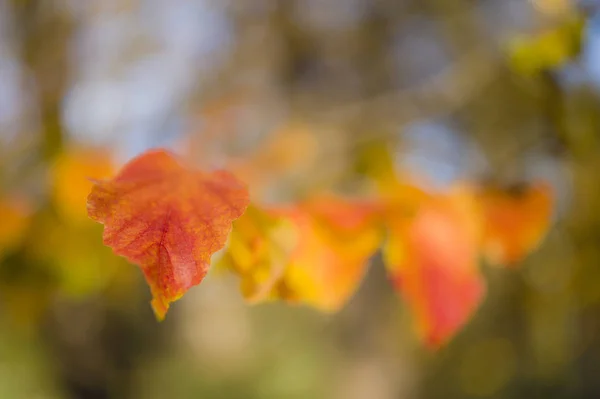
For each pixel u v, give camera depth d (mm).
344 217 479
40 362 1875
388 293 1791
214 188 373
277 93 1211
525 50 591
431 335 499
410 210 497
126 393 1740
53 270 721
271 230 436
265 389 2738
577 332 972
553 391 1562
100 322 1479
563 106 628
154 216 365
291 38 1288
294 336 2805
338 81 1313
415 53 1279
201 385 2549
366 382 1764
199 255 362
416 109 834
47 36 944
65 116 871
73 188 725
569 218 731
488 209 541
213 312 2625
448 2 946
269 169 897
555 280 837
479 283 506
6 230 716
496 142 704
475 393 1542
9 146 810
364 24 1327
